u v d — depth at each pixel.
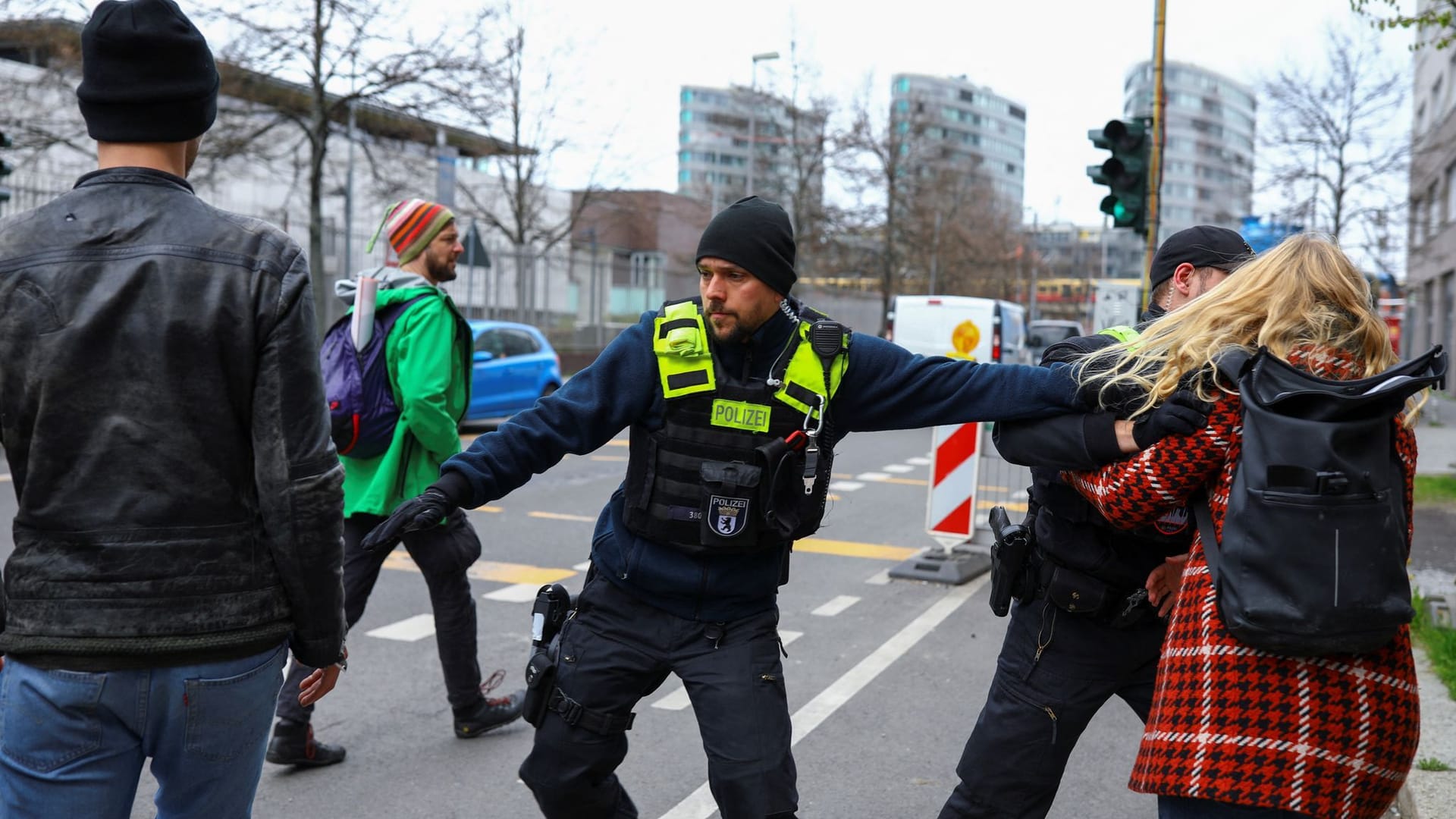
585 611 2.78
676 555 2.65
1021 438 2.58
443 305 4.09
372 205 27.81
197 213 2.05
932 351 16.55
